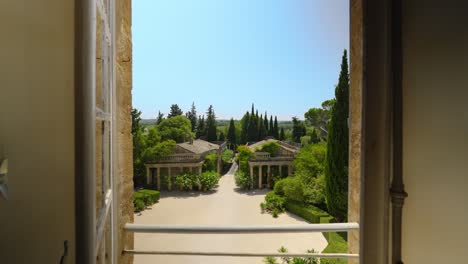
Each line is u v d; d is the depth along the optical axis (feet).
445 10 2.12
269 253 3.65
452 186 2.13
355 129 4.49
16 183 2.19
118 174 3.42
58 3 2.39
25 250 2.21
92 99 1.49
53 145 2.36
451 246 2.13
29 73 2.27
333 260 12.56
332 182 24.57
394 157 2.10
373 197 2.11
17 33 2.23
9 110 2.19
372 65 2.07
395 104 2.07
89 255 1.46
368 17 2.06
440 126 2.13
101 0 2.32
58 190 2.37
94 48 1.51
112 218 2.96
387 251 2.10
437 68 2.12
